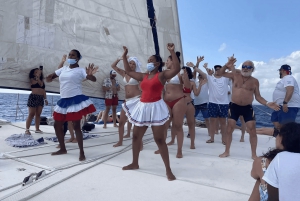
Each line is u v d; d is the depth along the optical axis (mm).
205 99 7062
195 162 4180
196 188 3049
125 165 3881
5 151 4332
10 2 4816
